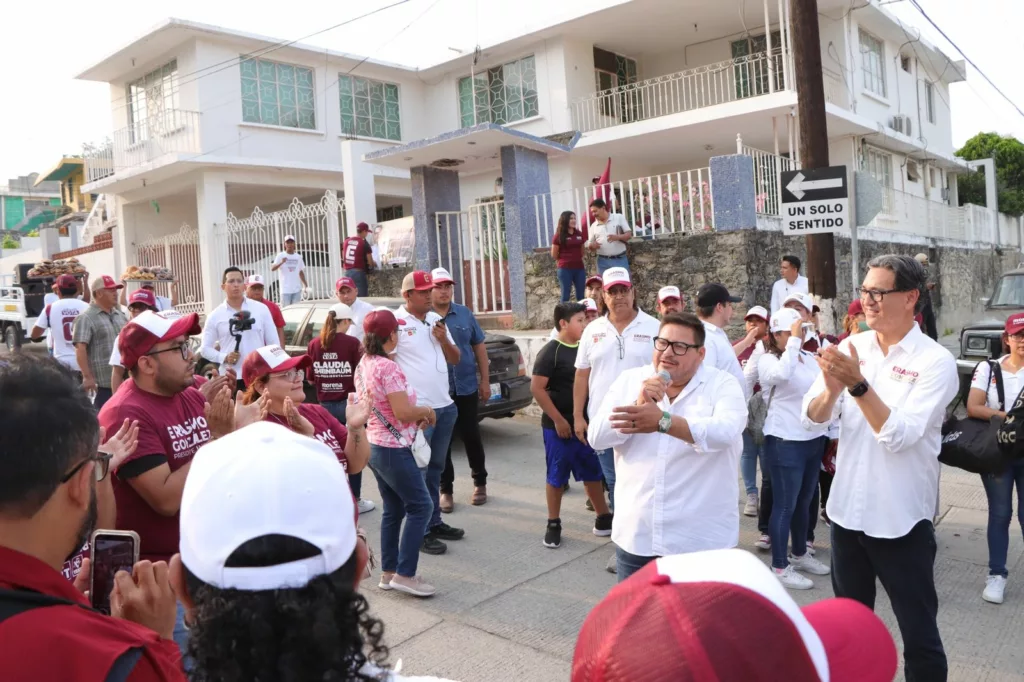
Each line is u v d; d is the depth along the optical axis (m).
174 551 2.87
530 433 9.20
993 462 4.05
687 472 3.10
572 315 5.56
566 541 5.62
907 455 2.97
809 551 5.13
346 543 1.25
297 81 19.16
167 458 2.88
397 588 4.68
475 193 19.73
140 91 19.52
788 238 11.23
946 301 19.75
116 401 2.87
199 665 1.18
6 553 1.39
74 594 1.49
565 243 10.52
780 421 4.72
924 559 2.98
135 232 20.91
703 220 10.47
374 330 4.65
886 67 18.81
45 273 16.14
